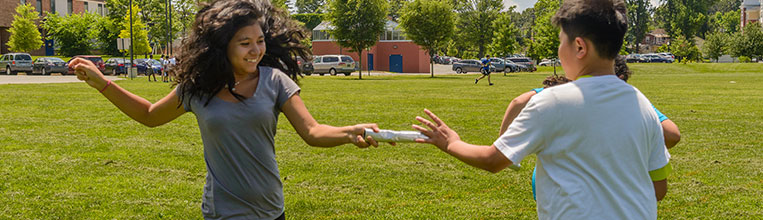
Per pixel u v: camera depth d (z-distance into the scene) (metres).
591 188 1.91
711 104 14.70
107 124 10.05
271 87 2.39
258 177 2.44
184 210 4.82
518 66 55.81
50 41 63.53
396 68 58.84
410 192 5.45
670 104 14.69
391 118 11.54
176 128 9.51
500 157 1.99
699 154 7.37
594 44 1.99
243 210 2.46
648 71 47.72
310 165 6.57
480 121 11.05
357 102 15.24
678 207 4.92
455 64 53.84
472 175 6.09
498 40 65.00
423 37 40.78
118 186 5.59
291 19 2.63
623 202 1.92
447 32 41.00
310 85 24.86
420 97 17.20
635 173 1.96
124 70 38.94
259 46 2.34
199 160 6.89
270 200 2.50
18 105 13.45
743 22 103.12
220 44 2.28
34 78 32.25
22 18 54.78
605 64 2.03
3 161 6.70
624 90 1.98
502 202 5.10
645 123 1.99
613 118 1.92
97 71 2.50
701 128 9.88
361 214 4.73
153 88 21.52
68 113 11.76
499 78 35.06
